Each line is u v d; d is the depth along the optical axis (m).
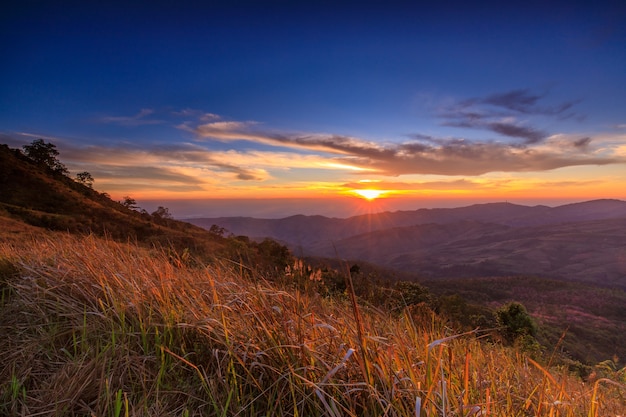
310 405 1.68
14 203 65.19
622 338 51.59
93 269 3.18
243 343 2.02
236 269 3.32
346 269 1.69
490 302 106.06
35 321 2.44
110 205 101.19
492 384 2.09
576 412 2.09
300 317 2.11
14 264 3.54
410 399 1.58
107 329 2.33
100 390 1.62
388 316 2.53
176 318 2.37
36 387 1.80
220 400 1.73
